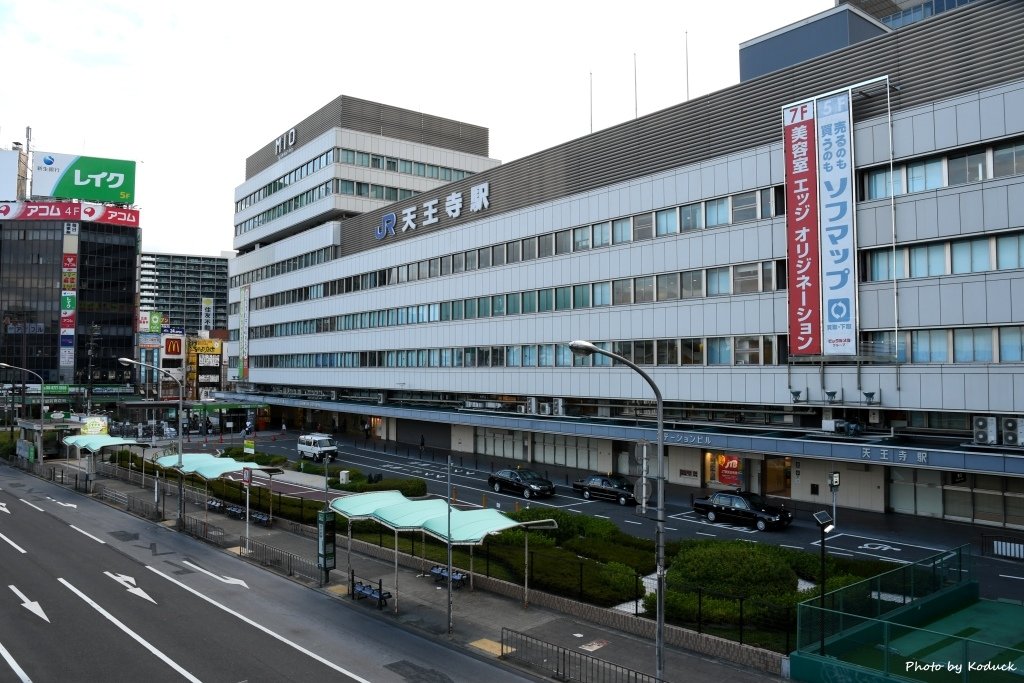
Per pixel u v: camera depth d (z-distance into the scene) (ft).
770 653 60.85
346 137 280.92
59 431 219.61
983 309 107.14
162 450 217.77
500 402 196.75
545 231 182.29
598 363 167.12
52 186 407.64
